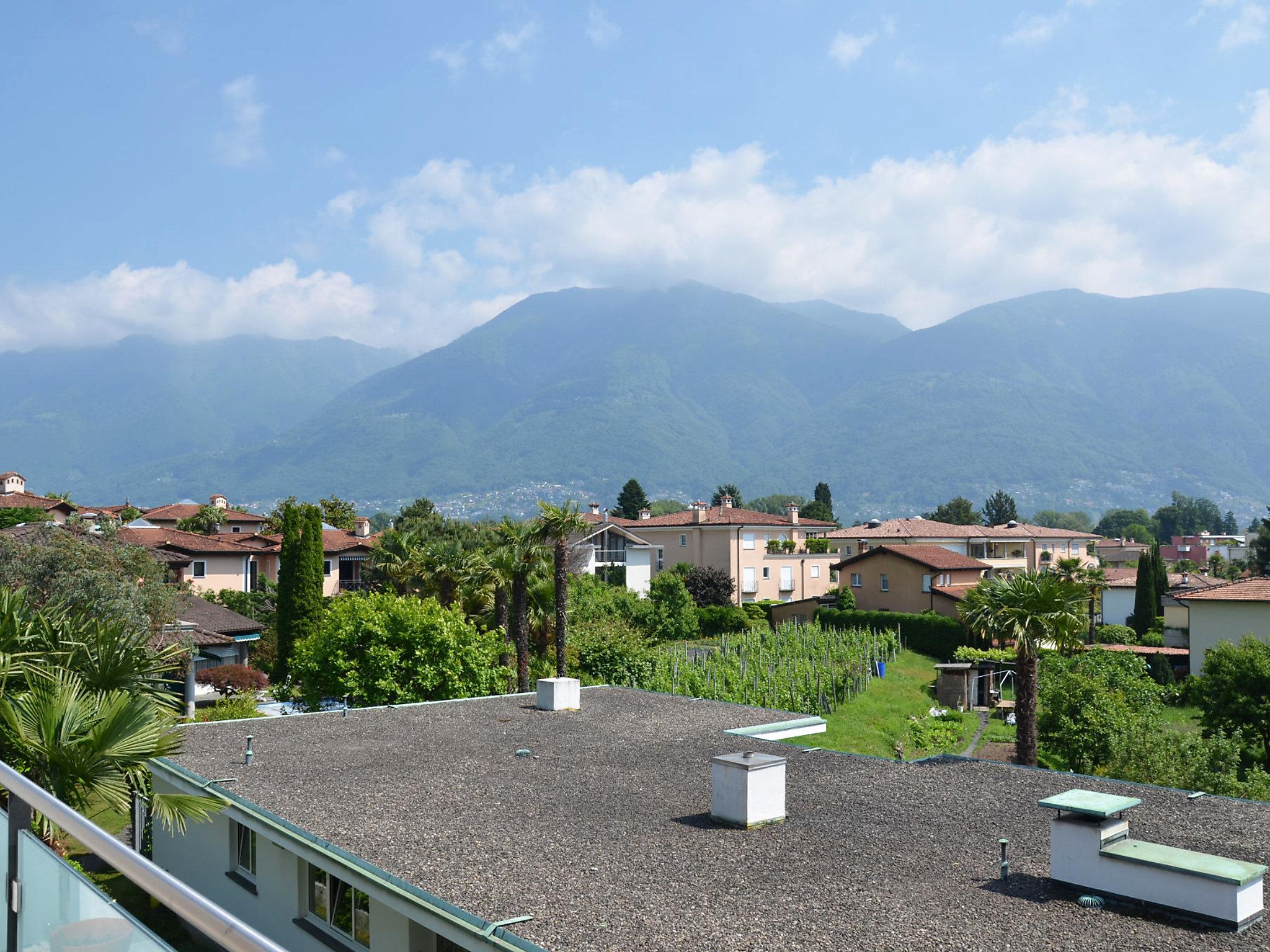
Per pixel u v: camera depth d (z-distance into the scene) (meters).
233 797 12.37
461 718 19.34
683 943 7.61
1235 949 7.76
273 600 58.75
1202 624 45.19
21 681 13.10
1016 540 85.94
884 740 37.66
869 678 47.56
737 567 76.81
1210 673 32.06
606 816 11.75
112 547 30.52
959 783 13.75
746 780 11.30
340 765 14.73
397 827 11.00
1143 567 66.38
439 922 8.26
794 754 15.90
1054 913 8.51
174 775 14.00
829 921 8.20
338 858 9.70
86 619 14.99
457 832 10.86
